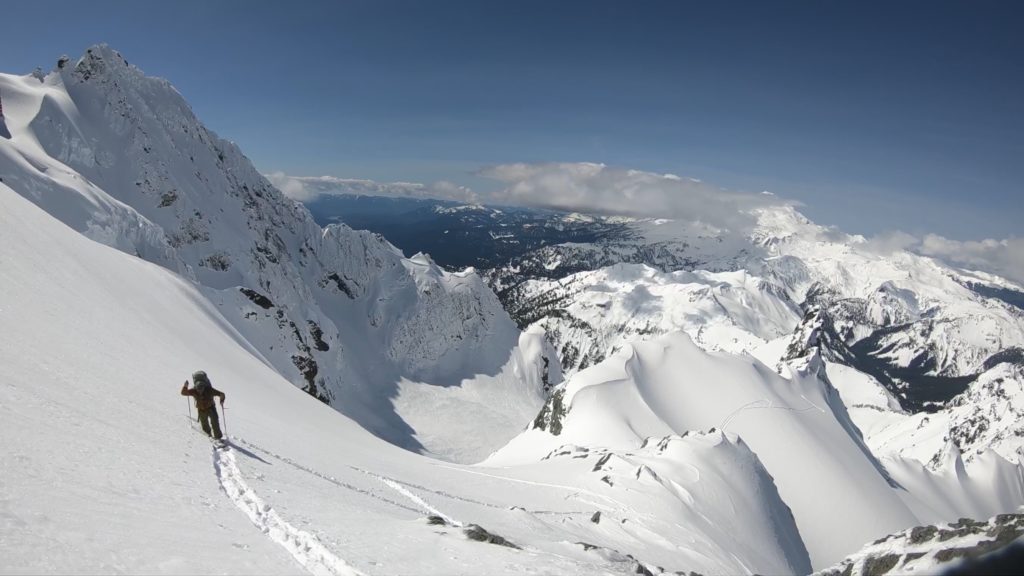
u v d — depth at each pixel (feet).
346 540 43.39
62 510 33.06
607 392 363.97
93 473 41.93
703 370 411.34
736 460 239.50
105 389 73.67
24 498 32.81
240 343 265.95
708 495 204.85
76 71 575.79
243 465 63.82
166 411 78.95
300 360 546.26
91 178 521.24
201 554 33.06
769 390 406.00
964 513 481.87
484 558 47.21
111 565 28.32
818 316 548.72
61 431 48.60
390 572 37.96
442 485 132.77
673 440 241.55
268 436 98.22
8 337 73.31
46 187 339.77
